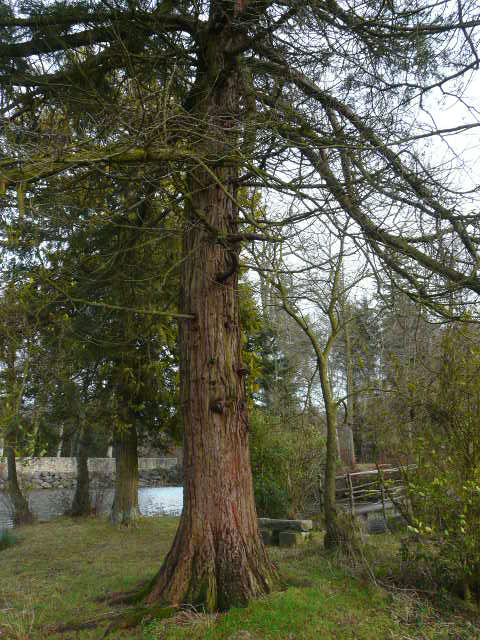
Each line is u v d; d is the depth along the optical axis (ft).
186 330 21.80
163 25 23.38
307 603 18.86
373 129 20.84
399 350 32.19
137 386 39.42
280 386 59.47
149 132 17.76
